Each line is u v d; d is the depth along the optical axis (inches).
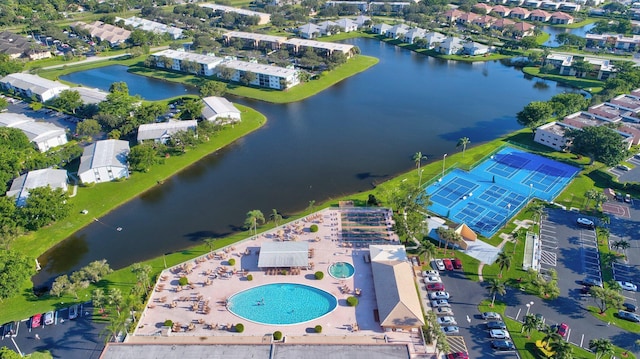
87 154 7470.5
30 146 7795.3
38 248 5713.6
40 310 4726.9
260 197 6756.9
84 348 4293.8
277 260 5201.8
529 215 6176.2
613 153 6968.5
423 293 4911.4
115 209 6520.7
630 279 5039.4
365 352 3988.7
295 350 4020.7
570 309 4655.5
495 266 5255.9
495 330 4362.7
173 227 6112.2
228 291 4948.3
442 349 4005.9
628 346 4220.0
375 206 6378.0
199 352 4023.1
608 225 5940.0
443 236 5447.8
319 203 6584.6
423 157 7529.5
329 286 4997.5
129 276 5201.8
